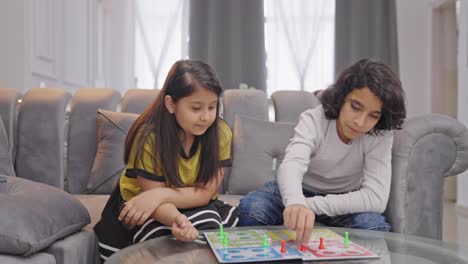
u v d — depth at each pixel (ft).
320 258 2.64
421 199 4.43
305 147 4.03
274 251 2.75
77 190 5.97
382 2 14.25
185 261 2.65
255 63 14.24
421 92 14.62
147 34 14.62
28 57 8.34
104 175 5.75
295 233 3.25
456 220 10.37
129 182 4.01
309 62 14.58
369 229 3.74
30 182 4.13
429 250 2.88
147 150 3.76
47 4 9.23
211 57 14.11
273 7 14.56
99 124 5.96
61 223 3.66
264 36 14.39
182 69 3.61
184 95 3.50
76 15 10.94
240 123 5.98
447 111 14.26
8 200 3.44
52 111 6.00
